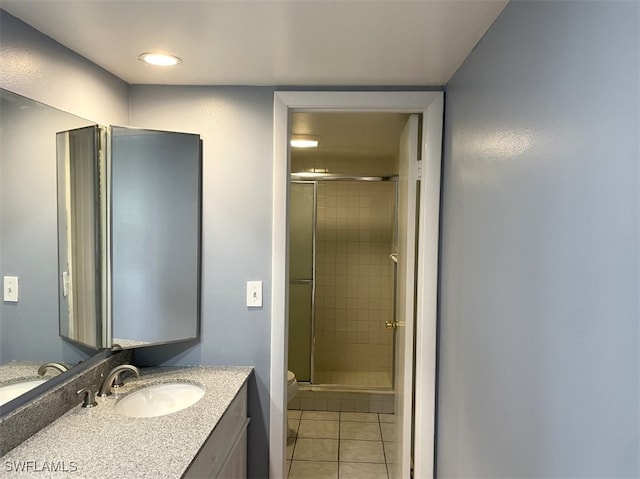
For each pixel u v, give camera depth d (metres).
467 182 1.63
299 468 2.84
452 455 1.81
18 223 1.40
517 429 1.14
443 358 2.00
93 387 1.78
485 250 1.41
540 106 1.02
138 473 1.21
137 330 1.99
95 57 1.74
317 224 4.35
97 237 1.85
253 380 2.17
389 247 4.34
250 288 2.14
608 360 0.74
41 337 1.51
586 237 0.81
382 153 3.92
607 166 0.75
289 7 1.29
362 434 3.31
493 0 1.22
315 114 2.49
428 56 1.67
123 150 1.91
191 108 2.11
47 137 1.53
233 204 2.13
